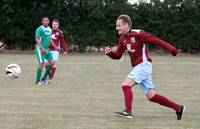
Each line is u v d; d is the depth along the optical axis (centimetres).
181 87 2738
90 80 3058
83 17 6981
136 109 1853
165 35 7038
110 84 2812
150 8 7031
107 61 5197
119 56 1675
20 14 6919
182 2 7000
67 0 6962
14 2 6888
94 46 7031
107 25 7012
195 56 6788
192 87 2742
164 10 7031
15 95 2238
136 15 7019
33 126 1455
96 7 6912
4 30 6944
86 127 1452
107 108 1864
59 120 1570
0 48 7012
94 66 4400
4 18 6906
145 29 7038
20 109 1805
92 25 7000
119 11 6975
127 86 1620
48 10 6962
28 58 5428
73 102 2023
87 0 6906
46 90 2462
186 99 2200
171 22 7038
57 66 4344
